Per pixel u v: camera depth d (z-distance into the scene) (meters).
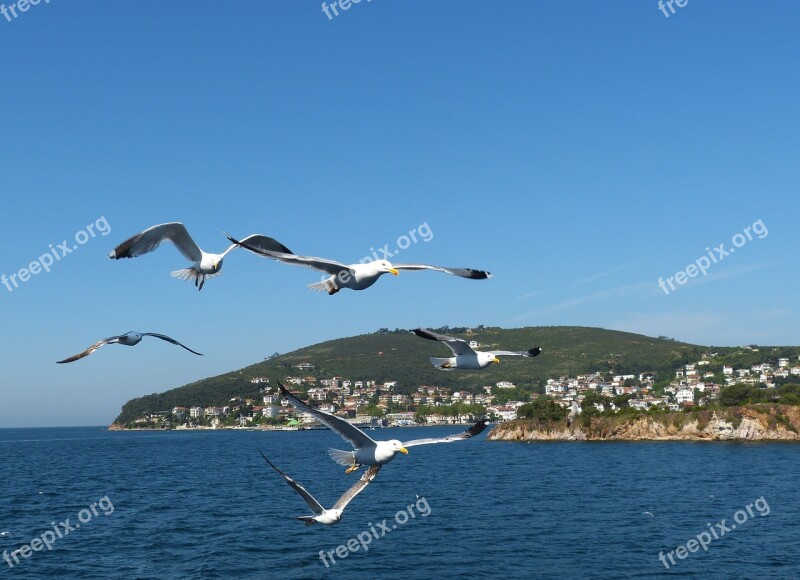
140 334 17.62
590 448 168.75
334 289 18.39
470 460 133.50
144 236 18.30
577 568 41.78
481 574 40.53
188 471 114.75
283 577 40.47
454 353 19.59
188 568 42.69
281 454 163.00
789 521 57.03
